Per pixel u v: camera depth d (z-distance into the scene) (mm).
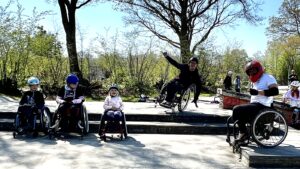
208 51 18328
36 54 14438
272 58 38562
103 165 4445
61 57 14766
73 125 5934
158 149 5352
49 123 6074
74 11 14125
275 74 37938
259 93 4953
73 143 5605
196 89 7328
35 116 5883
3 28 13352
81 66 15508
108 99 6066
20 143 5527
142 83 14969
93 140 5867
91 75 15773
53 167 4309
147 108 8180
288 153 4660
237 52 20828
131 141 5879
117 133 6527
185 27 18953
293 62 36312
